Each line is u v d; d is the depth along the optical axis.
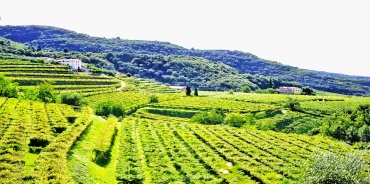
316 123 112.56
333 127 93.44
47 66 165.00
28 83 132.62
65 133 41.69
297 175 33.88
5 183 22.69
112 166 39.16
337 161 24.56
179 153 45.72
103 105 100.25
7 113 52.19
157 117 106.75
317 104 135.12
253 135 63.44
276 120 113.81
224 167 38.22
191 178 35.34
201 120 95.25
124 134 56.22
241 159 41.81
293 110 129.25
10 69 143.50
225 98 152.50
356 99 147.25
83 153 37.62
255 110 121.38
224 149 47.12
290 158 44.72
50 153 31.27
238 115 95.25
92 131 50.09
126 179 34.44
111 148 46.59
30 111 58.03
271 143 56.38
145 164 40.78
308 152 49.50
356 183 23.45
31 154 32.97
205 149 47.06
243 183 32.62
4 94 90.12
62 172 26.31
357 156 24.92
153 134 58.84
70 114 61.31
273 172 36.06
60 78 152.75
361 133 88.44
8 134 35.50
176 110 120.25
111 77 187.00
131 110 115.88
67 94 101.12
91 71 193.75
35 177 24.97
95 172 32.94
